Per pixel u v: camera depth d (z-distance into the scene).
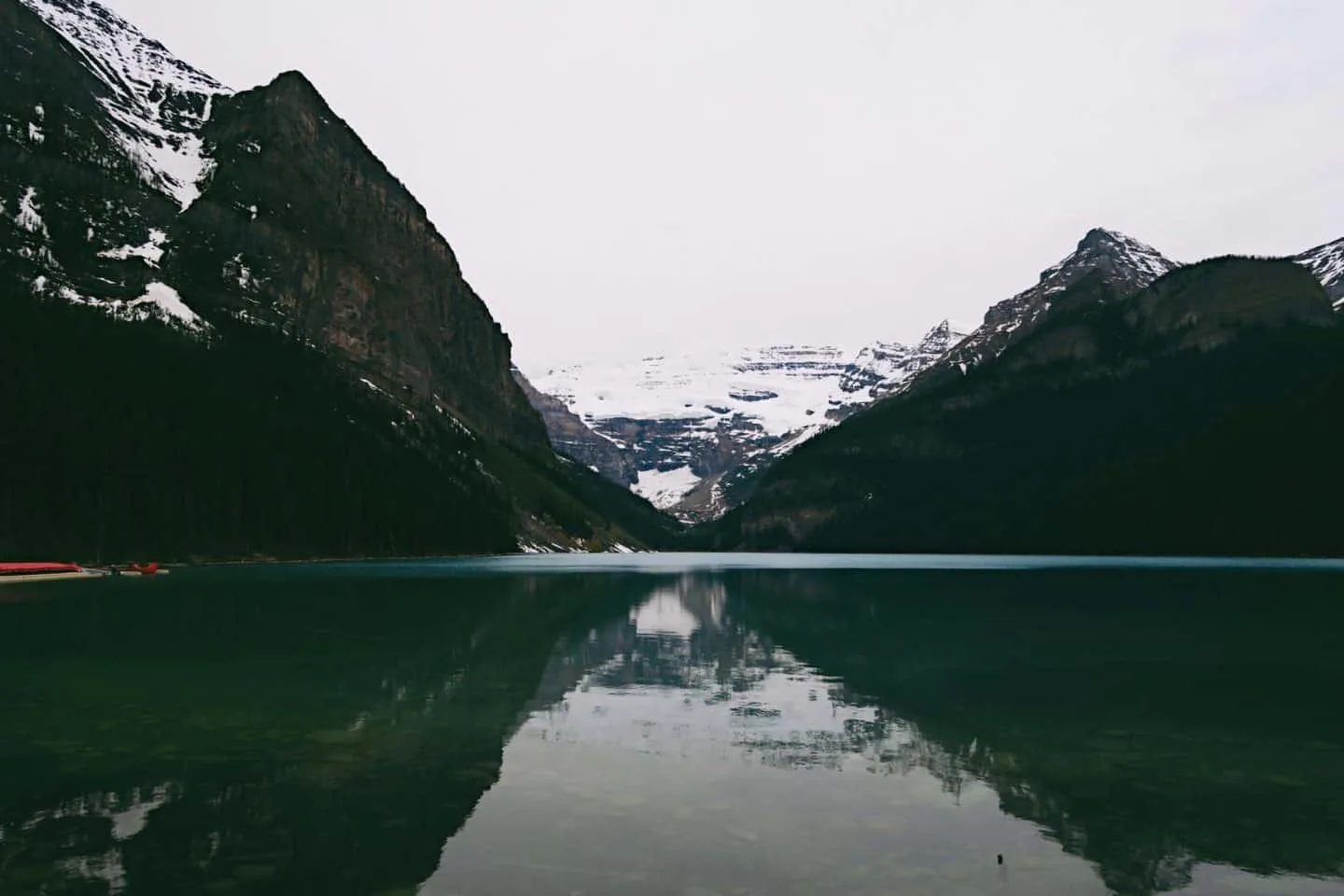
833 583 89.94
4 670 28.86
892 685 27.75
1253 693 26.25
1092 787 16.41
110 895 10.95
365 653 33.50
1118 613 53.84
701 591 76.44
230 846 12.83
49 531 101.00
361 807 14.73
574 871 11.98
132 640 36.50
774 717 22.62
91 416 114.56
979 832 13.84
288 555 127.81
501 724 21.39
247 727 20.75
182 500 115.69
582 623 46.38
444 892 11.17
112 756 17.94
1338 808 15.09
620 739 19.97
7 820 13.87
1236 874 12.23
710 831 13.74
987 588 81.31
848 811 14.84
